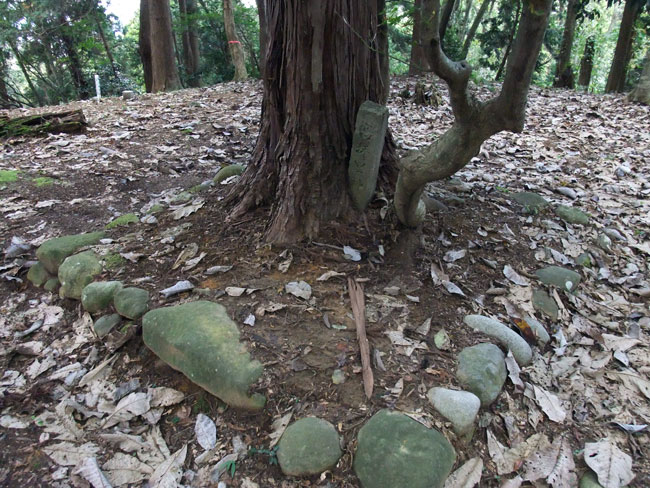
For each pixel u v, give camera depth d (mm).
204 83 15344
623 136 5395
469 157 2217
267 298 2414
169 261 2795
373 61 2830
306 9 2412
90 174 4312
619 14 21328
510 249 3027
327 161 2781
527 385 2160
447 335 2277
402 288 2543
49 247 2934
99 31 14219
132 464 1860
